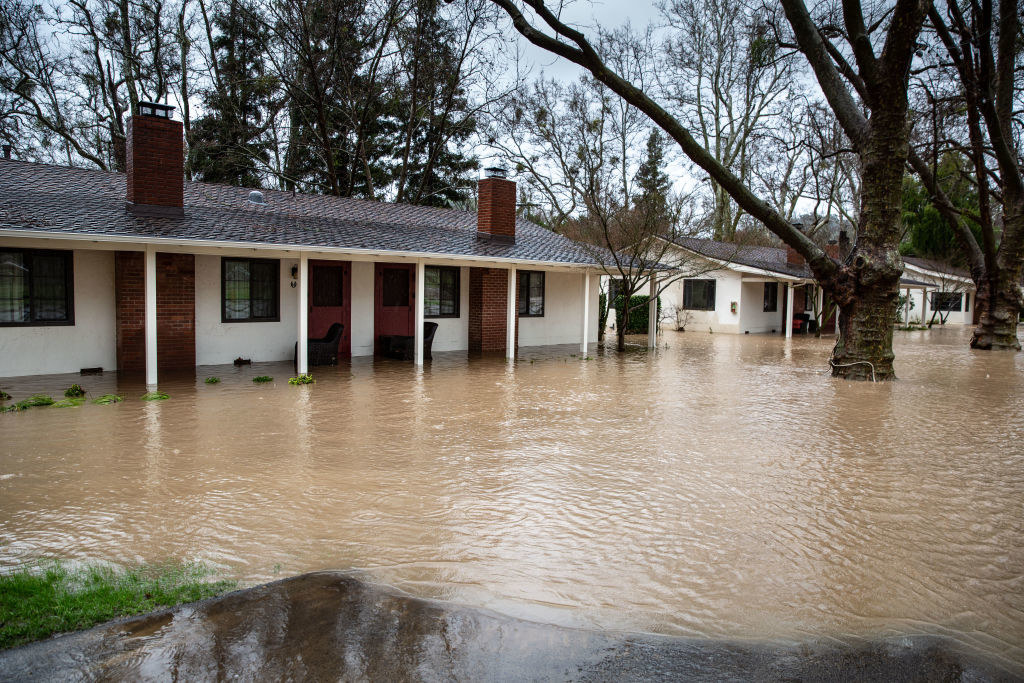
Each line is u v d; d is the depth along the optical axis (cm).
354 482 617
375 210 1766
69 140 2564
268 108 2838
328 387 1155
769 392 1210
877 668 336
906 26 1205
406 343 1553
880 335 1385
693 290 2873
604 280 2858
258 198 1525
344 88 2750
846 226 3525
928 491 618
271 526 506
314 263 1498
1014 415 1003
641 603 400
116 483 600
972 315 3888
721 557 466
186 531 493
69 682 305
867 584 429
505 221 1762
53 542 467
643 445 784
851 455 750
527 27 1259
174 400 998
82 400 973
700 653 347
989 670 336
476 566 446
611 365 1578
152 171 1193
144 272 1213
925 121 2098
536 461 704
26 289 1138
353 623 370
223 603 387
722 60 3322
